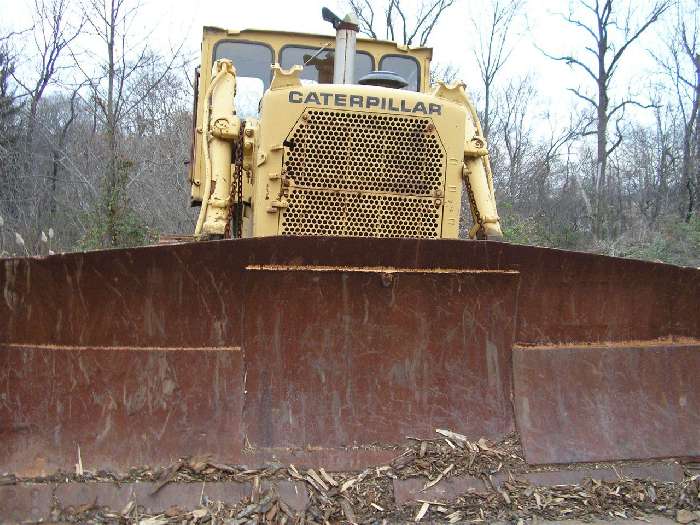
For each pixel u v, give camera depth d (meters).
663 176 27.39
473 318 3.65
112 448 3.23
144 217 14.40
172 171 16.64
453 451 3.46
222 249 3.35
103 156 15.09
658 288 3.77
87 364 3.28
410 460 3.40
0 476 3.08
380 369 3.56
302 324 3.51
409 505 3.22
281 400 3.46
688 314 3.84
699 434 3.70
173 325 3.38
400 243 3.48
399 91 4.23
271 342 3.49
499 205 16.72
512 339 3.69
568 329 3.73
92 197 15.41
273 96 4.08
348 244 3.45
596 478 3.47
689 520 3.23
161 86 17.14
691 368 3.82
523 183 27.69
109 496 3.09
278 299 3.48
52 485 3.08
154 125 17.09
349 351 3.55
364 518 3.15
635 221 22.80
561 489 3.40
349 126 4.11
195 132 6.48
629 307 3.77
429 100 4.22
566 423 3.61
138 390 3.32
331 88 4.14
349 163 4.12
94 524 2.98
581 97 28.14
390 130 4.15
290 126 4.08
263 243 3.38
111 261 3.24
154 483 3.16
